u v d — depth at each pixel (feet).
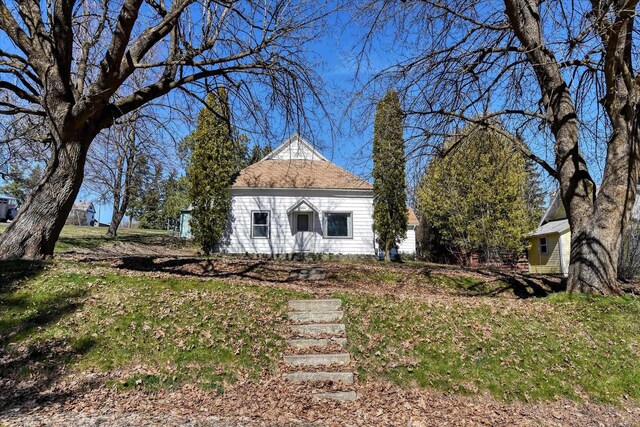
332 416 15.31
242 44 31.96
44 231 26.50
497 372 18.92
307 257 61.77
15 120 35.96
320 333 21.88
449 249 72.74
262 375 18.12
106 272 25.96
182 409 15.07
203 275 34.30
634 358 20.17
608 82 25.91
